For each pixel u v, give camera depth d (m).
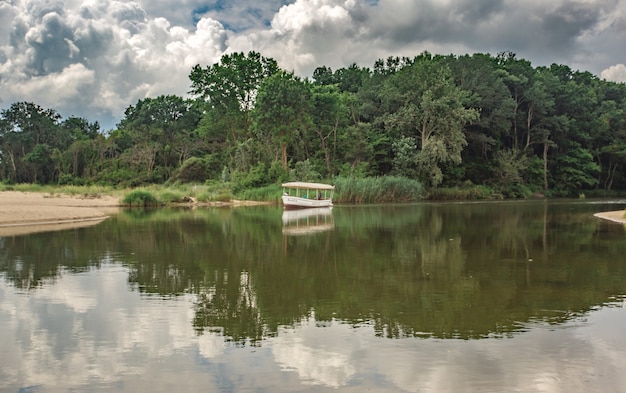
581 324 9.70
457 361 7.87
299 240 22.16
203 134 79.38
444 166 70.25
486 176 75.38
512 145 81.38
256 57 74.75
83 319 10.16
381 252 18.73
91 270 15.21
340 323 9.81
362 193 56.81
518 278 13.91
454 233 24.94
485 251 18.91
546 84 78.69
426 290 12.48
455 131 62.84
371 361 7.89
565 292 12.23
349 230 26.48
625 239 22.45
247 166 62.59
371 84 75.94
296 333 9.24
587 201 61.12
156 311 10.71
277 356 8.12
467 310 10.67
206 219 33.53
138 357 8.12
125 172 76.75
